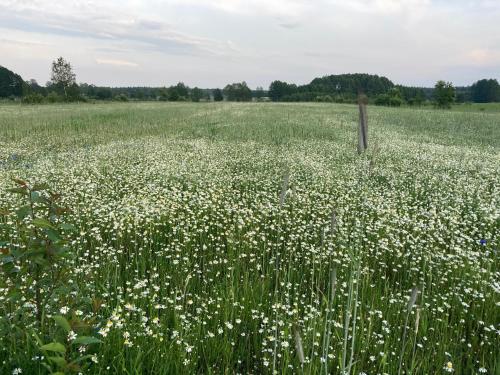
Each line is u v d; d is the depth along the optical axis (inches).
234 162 530.3
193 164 484.7
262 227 293.1
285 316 175.9
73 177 405.1
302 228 281.0
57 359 105.4
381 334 172.2
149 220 268.2
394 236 279.4
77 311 140.9
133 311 168.4
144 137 754.8
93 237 256.8
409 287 222.8
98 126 895.7
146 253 242.4
